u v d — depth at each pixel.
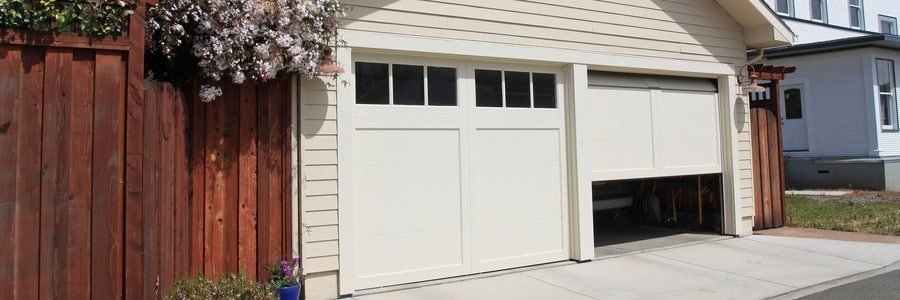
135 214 3.23
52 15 3.06
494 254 6.19
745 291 5.48
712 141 8.14
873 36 12.91
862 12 19.20
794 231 8.61
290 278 4.90
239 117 4.91
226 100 4.86
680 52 7.64
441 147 5.88
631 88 7.36
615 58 7.02
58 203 3.10
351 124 5.37
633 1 7.26
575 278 5.96
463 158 6.01
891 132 13.96
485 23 6.10
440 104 5.92
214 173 4.79
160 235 3.51
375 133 5.53
